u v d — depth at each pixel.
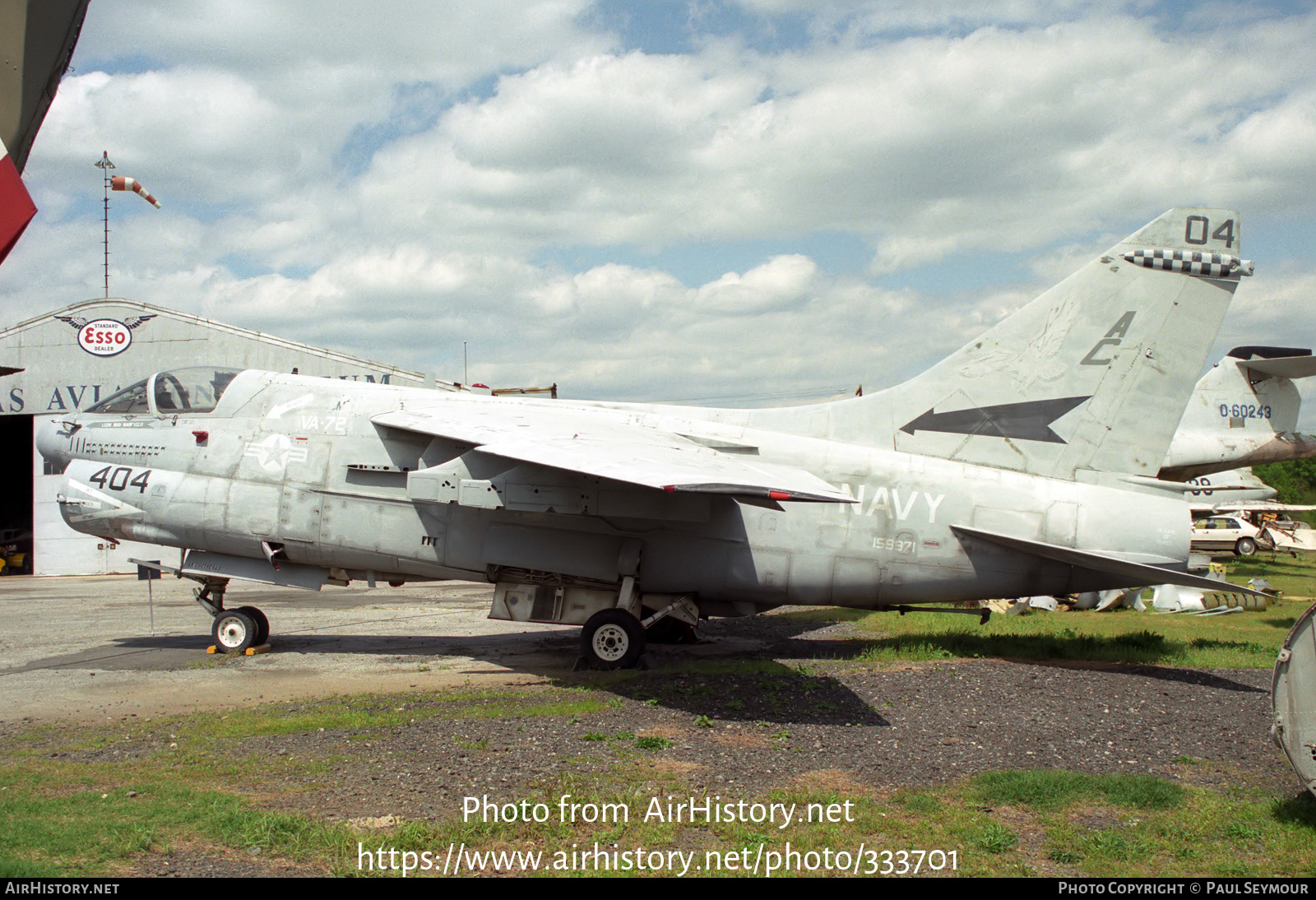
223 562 12.74
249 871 4.84
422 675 10.99
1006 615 16.92
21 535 34.41
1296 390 26.64
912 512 11.59
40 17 4.07
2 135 4.06
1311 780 5.52
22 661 12.15
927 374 12.33
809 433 12.41
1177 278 11.83
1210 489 27.72
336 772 6.72
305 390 12.77
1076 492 11.69
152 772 6.68
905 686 9.72
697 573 11.55
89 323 29.05
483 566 11.77
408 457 11.90
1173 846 5.42
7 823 5.45
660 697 9.34
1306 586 23.45
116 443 13.01
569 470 9.11
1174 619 16.50
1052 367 12.02
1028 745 7.58
